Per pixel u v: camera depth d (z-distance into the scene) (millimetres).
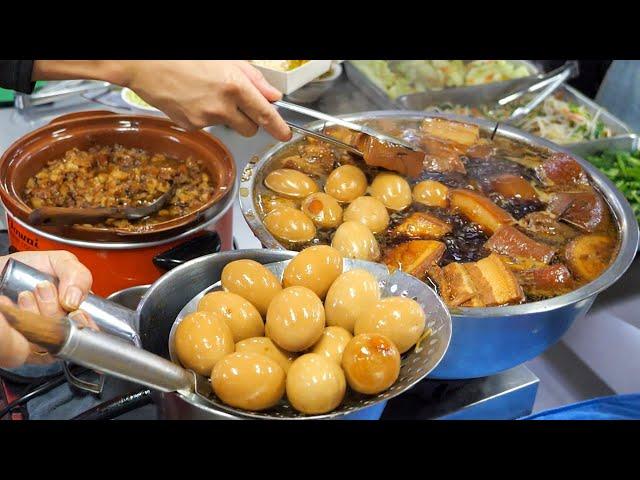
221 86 1163
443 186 1276
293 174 1255
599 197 1273
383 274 963
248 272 908
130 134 1442
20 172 1315
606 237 1197
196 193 1338
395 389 807
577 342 1405
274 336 843
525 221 1225
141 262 1203
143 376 718
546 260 1139
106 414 973
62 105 1917
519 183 1290
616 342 1419
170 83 1199
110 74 1216
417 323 857
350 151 1289
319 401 774
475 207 1219
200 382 822
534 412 1239
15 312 645
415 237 1177
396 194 1242
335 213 1190
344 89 1991
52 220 1164
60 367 1086
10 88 1240
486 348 1027
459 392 1139
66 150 1402
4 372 1082
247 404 781
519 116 1993
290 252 981
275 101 1254
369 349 792
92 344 671
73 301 847
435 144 1373
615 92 2285
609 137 1914
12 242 1267
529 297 1074
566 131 2010
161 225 1184
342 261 954
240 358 791
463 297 1032
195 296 939
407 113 1458
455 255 1146
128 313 888
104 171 1382
